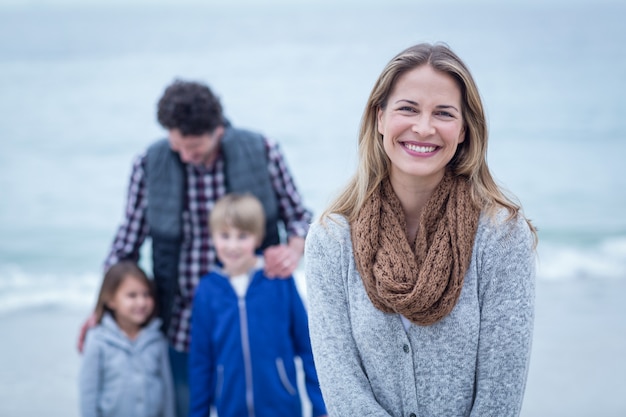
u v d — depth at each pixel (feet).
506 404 6.51
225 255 12.35
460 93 6.70
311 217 13.15
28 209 41.01
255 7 313.12
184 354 13.23
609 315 24.52
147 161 12.53
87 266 33.17
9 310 27.55
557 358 20.70
